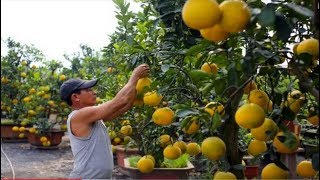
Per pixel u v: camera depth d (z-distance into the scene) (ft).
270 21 4.55
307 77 5.16
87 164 9.37
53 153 27.12
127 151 18.74
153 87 7.41
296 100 5.96
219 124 5.77
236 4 4.82
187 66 8.48
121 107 8.75
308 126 7.88
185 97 7.91
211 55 6.45
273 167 5.65
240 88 5.57
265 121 5.41
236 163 6.31
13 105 30.12
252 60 5.27
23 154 26.17
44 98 28.14
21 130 28.99
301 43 5.16
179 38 7.48
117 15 10.00
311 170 6.09
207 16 4.62
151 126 10.14
